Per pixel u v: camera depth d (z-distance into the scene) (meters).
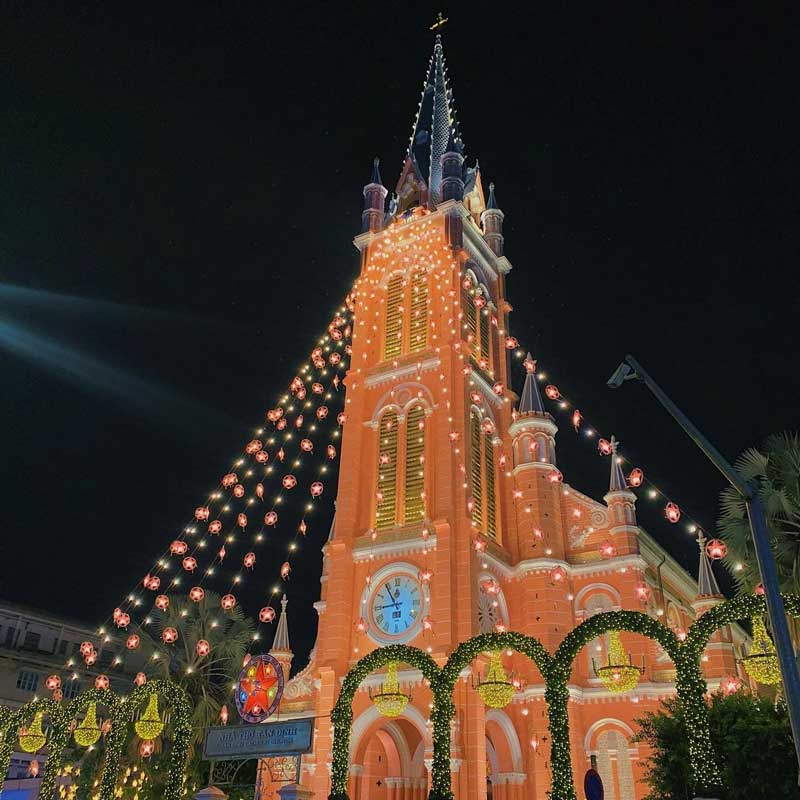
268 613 34.66
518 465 45.88
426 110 64.62
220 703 42.00
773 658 21.16
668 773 24.58
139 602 39.44
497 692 25.00
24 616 56.81
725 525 28.22
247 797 39.91
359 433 46.06
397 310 50.44
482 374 48.19
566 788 21.98
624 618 23.25
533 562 41.94
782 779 21.70
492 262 56.16
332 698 37.53
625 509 43.31
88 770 40.81
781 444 27.23
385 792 38.47
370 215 55.34
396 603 39.12
